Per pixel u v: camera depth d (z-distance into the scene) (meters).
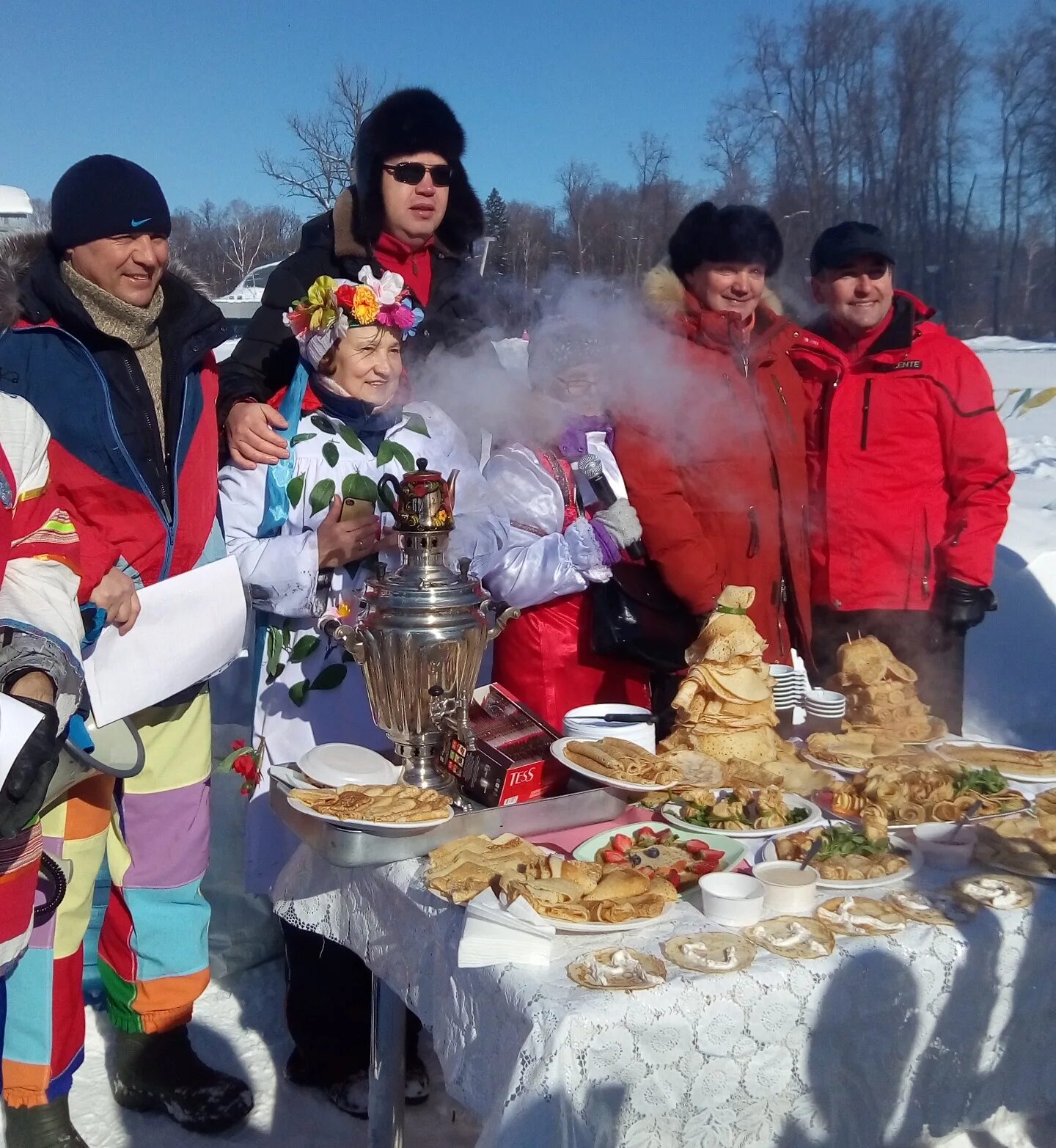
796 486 2.83
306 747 2.29
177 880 2.35
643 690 2.66
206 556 2.25
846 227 3.10
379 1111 1.93
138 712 2.24
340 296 2.17
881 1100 1.51
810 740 2.17
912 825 1.81
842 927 1.52
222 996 2.85
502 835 1.73
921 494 3.10
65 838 2.12
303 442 2.26
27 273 2.08
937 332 3.17
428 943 1.60
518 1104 1.29
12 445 1.67
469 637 1.83
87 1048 2.64
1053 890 1.64
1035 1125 1.91
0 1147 2.27
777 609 2.79
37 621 1.60
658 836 1.76
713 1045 1.38
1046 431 8.90
